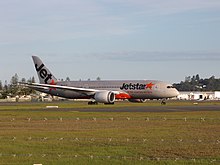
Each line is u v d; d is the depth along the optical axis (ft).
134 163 133.28
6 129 241.55
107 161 136.77
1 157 144.77
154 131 224.94
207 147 163.84
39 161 137.18
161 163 132.77
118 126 257.96
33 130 234.79
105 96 617.21
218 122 284.82
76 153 152.46
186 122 286.05
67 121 300.61
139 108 487.61
